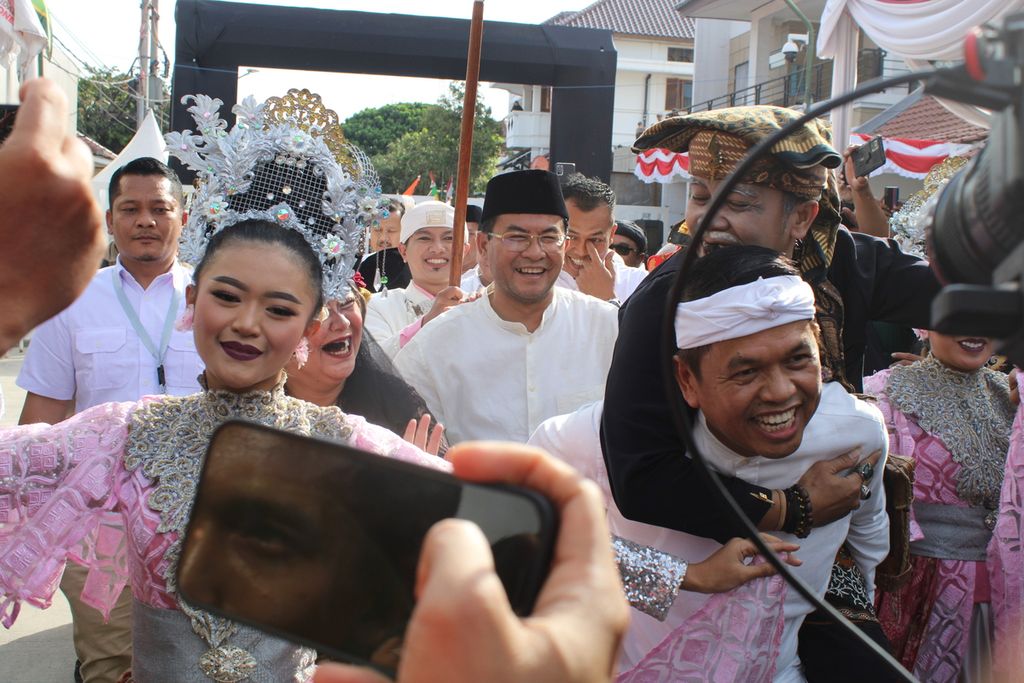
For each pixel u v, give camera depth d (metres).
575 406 3.60
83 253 0.84
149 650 1.93
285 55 7.38
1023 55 0.61
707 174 2.31
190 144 2.10
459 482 0.73
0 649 4.41
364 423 2.18
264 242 2.03
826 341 2.42
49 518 1.94
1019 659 1.23
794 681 2.22
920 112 12.19
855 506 2.13
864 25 5.63
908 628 3.12
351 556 0.76
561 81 7.81
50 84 0.83
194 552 0.81
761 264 1.98
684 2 24.25
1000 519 2.83
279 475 0.79
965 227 0.66
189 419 2.06
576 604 0.68
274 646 1.94
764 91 23.66
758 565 2.06
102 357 4.00
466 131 3.99
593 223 4.68
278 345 2.03
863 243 2.73
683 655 2.07
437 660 0.60
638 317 2.18
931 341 3.24
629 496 2.11
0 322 0.82
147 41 21.97
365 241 2.33
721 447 2.11
